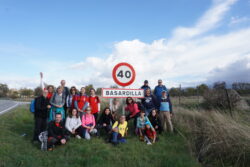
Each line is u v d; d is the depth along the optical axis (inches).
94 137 255.0
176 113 337.1
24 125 331.6
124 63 283.0
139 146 226.2
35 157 186.4
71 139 243.0
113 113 295.7
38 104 244.2
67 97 294.4
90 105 283.9
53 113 260.8
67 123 252.5
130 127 313.0
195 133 251.8
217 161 190.1
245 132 199.8
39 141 236.1
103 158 187.2
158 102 301.1
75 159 179.8
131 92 286.7
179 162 178.4
